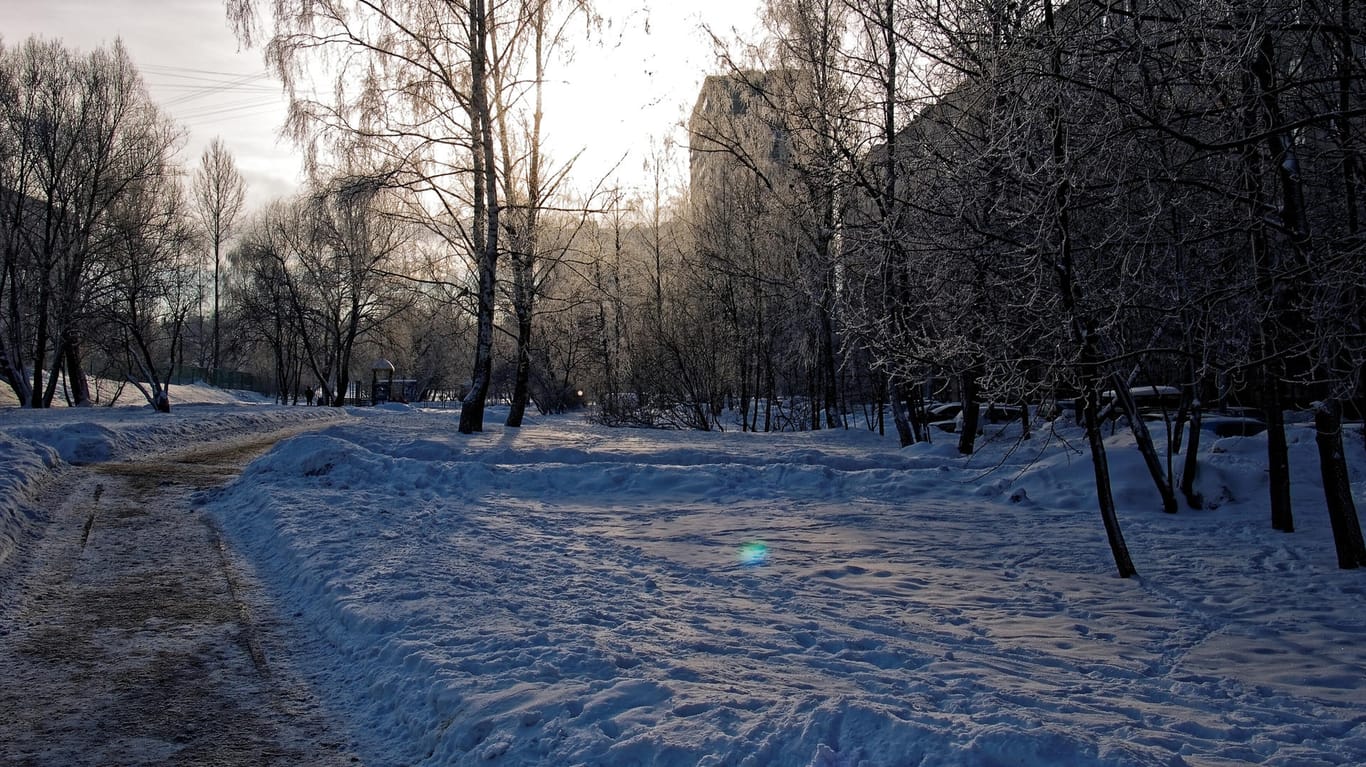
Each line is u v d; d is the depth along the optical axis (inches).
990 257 334.6
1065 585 308.3
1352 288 270.8
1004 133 278.4
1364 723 177.5
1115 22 284.4
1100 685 198.2
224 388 2486.5
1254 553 357.7
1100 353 319.9
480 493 507.8
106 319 1299.2
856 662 203.0
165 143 1393.9
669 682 175.0
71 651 220.5
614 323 1318.9
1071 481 506.6
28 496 401.1
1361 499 422.3
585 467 558.9
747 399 1135.0
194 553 337.7
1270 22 250.7
